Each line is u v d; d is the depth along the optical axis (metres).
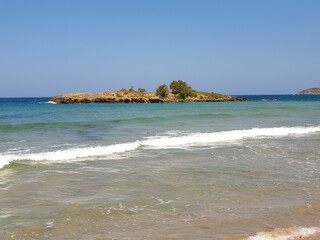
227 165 12.98
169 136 20.98
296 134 22.52
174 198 8.96
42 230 6.86
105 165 12.98
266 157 14.65
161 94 103.88
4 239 6.42
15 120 33.22
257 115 38.53
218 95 113.06
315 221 7.39
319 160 14.03
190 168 12.45
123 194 9.30
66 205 8.34
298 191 9.64
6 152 15.35
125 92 103.69
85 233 6.73
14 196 9.01
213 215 7.71
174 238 6.46
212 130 24.11
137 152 15.78
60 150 15.93
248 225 7.11
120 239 6.44
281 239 6.41
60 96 102.25
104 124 27.92
